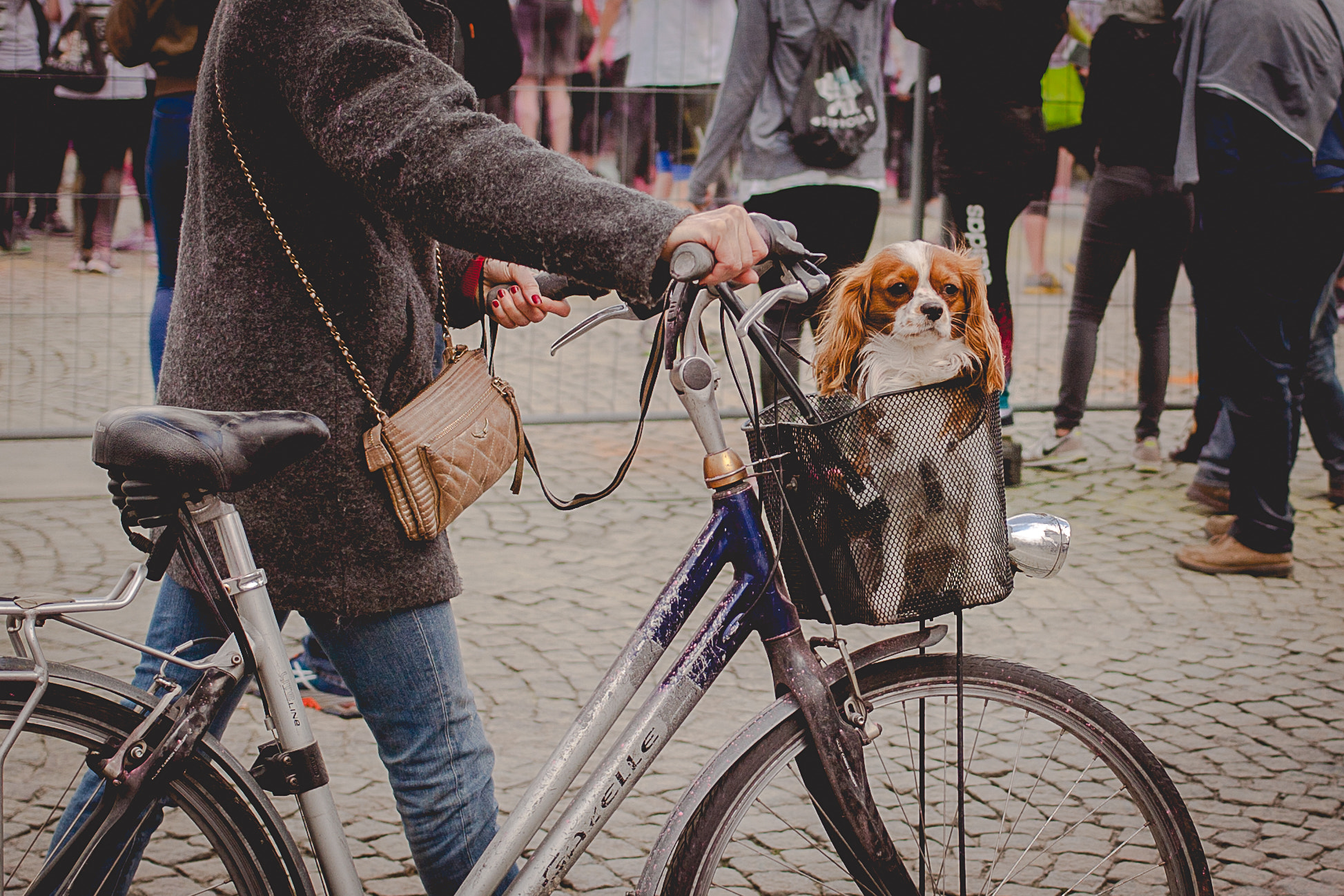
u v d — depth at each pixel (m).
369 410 1.79
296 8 1.60
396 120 1.55
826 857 2.58
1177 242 5.39
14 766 2.39
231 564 1.72
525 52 6.75
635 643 1.83
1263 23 4.04
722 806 1.88
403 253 1.82
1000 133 4.92
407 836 1.97
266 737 3.19
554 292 2.13
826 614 1.84
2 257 5.87
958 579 1.79
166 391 1.83
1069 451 5.70
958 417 1.77
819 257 1.83
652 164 6.32
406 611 1.86
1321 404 5.08
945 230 3.32
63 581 4.16
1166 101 5.19
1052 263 8.18
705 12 6.18
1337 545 4.75
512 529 4.78
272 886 1.77
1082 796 2.95
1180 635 3.94
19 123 5.55
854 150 4.87
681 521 4.90
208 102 1.74
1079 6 6.72
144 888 2.56
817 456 1.76
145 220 5.99
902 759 3.09
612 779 1.81
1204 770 3.15
